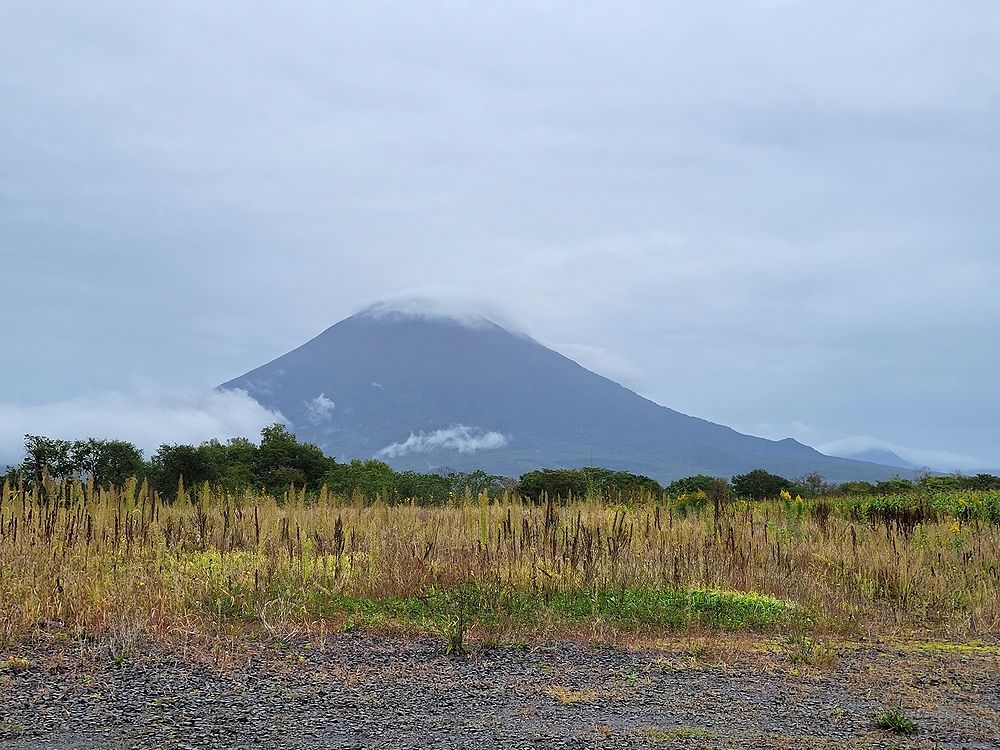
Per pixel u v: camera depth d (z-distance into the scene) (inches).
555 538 438.6
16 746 205.0
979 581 444.8
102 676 261.1
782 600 399.2
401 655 295.7
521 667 286.2
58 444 920.9
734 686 270.8
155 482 1005.8
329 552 433.7
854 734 225.0
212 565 382.9
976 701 261.6
